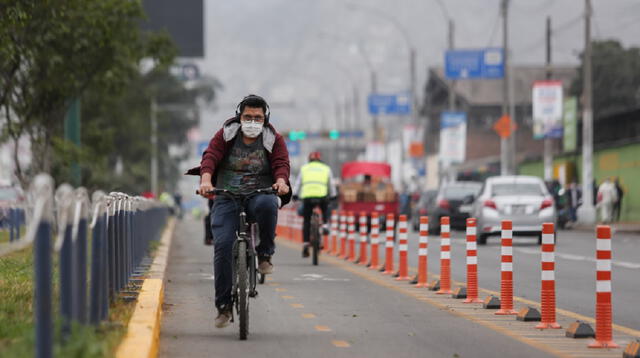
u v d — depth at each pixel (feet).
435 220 307.99
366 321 96.89
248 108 82.28
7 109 223.71
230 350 78.13
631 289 130.93
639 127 460.14
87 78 226.17
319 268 171.22
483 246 240.53
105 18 213.46
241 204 82.99
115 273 92.22
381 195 270.67
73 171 245.45
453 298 119.03
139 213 148.56
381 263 183.83
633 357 72.54
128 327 72.33
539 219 237.25
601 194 374.43
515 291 128.16
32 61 215.31
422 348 79.61
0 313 80.94
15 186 342.44
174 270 166.30
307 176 178.09
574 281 142.92
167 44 243.40
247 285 84.69
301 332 88.84
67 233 57.77
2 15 156.04
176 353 76.54
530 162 526.57
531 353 77.10
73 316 58.29
